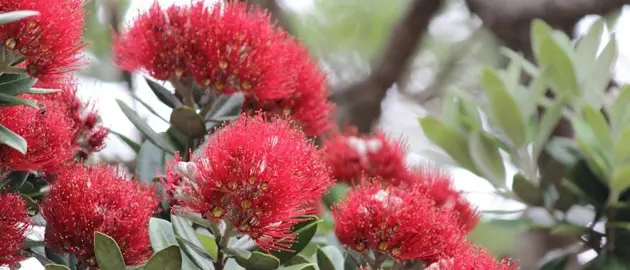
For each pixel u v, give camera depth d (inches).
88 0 48.8
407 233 47.4
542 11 78.2
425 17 84.5
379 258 48.1
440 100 96.3
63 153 46.8
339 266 49.4
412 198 48.0
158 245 45.7
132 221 46.1
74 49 46.1
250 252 45.2
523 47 80.3
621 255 57.1
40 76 45.8
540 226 58.1
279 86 49.8
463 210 52.0
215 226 45.5
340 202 48.8
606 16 77.0
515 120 59.1
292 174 44.9
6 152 45.9
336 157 54.7
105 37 65.9
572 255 58.5
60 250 46.3
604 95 60.9
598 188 58.1
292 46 51.0
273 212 44.8
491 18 81.1
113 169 48.0
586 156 58.1
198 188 44.9
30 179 48.6
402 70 85.1
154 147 50.6
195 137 49.8
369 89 84.8
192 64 49.0
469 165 60.0
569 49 62.2
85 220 45.8
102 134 49.9
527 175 59.3
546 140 60.1
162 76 49.7
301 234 46.6
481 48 95.0
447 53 98.6
